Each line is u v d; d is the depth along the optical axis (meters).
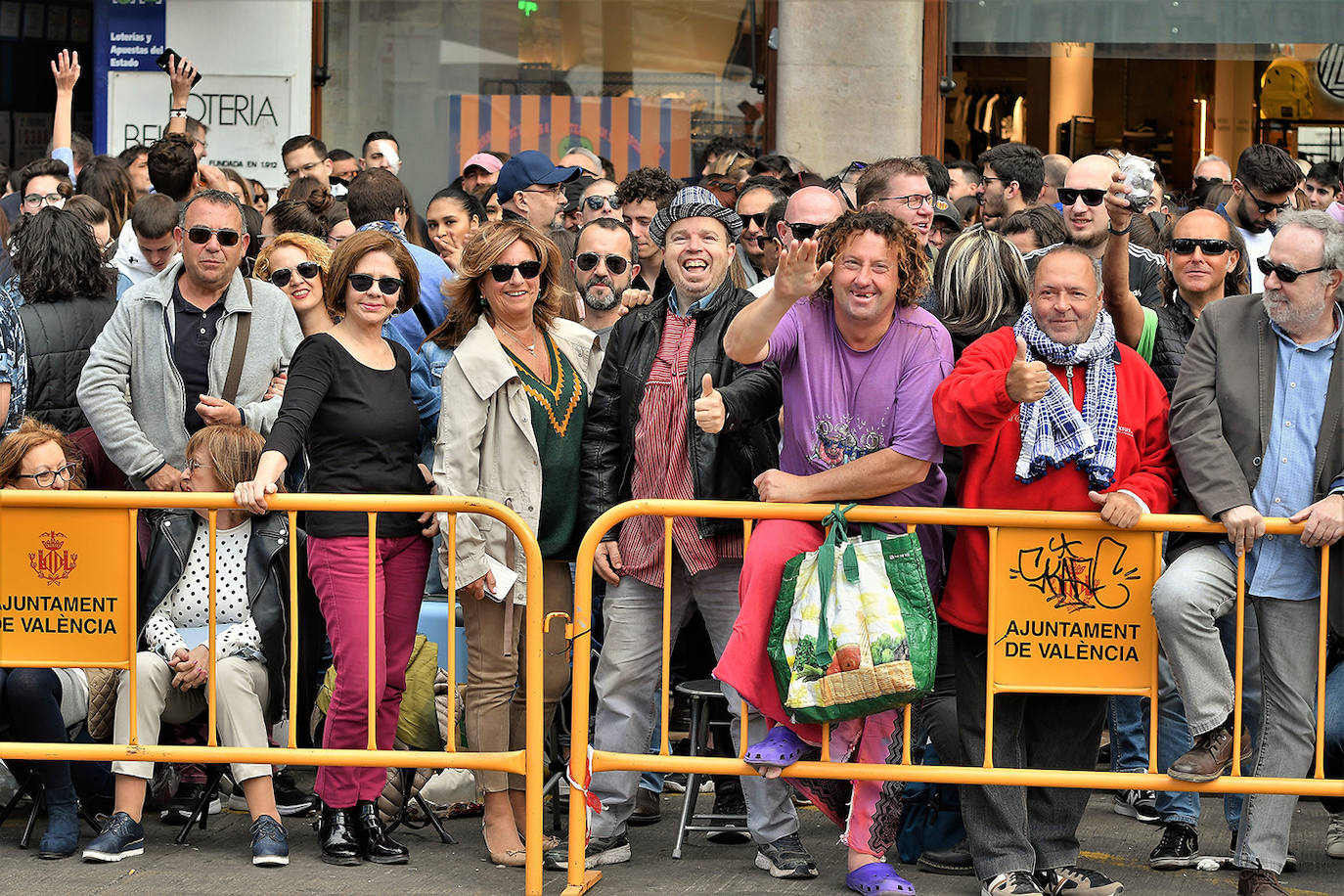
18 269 7.93
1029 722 6.57
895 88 13.56
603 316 8.15
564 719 7.84
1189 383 6.27
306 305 8.06
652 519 6.66
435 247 9.82
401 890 6.34
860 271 6.05
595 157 11.99
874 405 6.22
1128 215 7.02
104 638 6.43
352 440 6.71
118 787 6.73
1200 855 6.88
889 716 6.33
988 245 6.77
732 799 7.41
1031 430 6.13
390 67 14.35
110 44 14.13
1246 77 13.63
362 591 6.59
